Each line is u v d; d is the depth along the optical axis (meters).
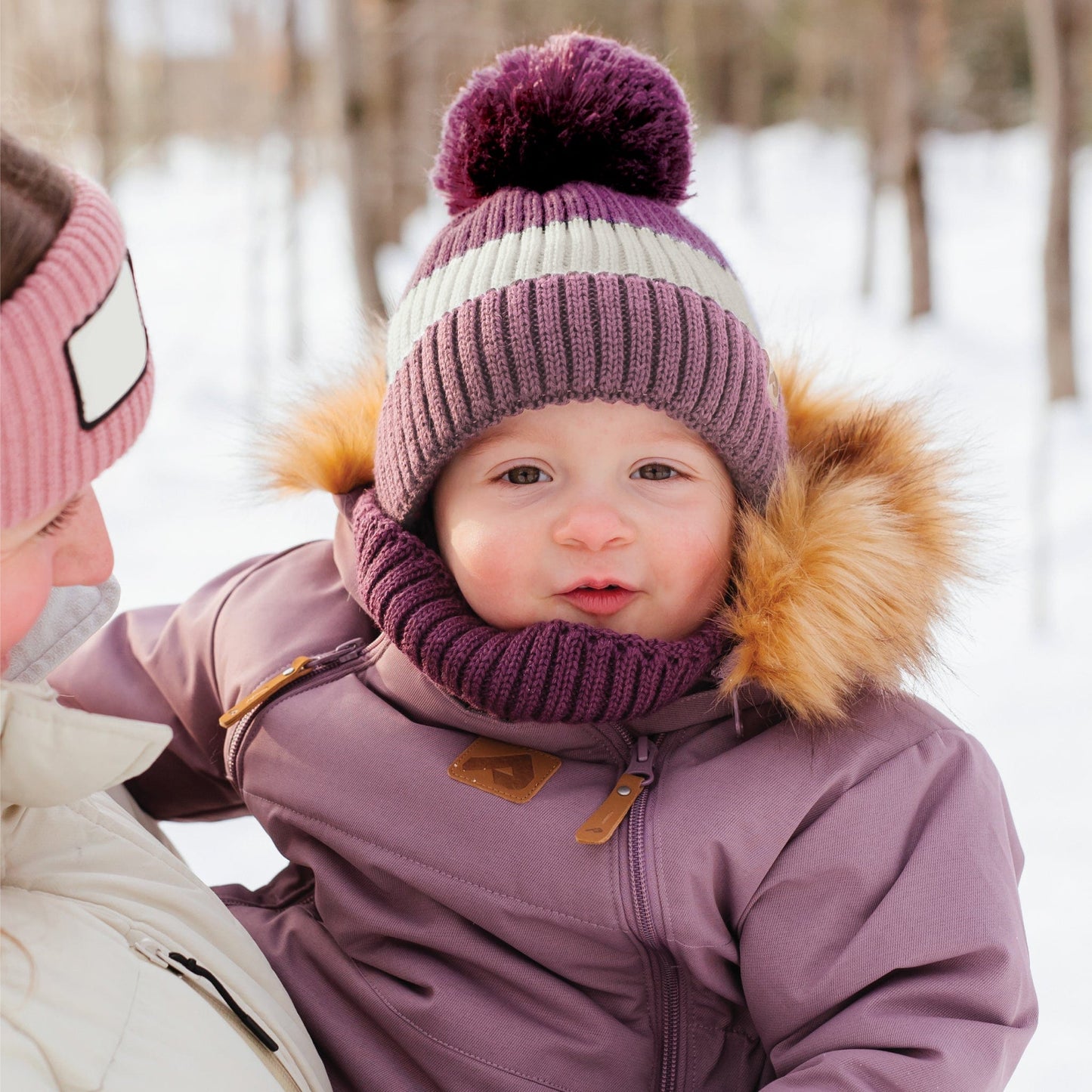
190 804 1.34
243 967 0.94
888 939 0.97
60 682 1.35
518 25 8.94
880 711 1.09
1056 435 5.36
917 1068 0.91
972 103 19.34
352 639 1.23
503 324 1.01
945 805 1.04
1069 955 1.96
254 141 7.98
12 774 0.73
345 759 1.11
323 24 4.75
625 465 1.03
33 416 0.64
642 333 1.01
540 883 1.02
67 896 0.81
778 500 1.08
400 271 9.22
